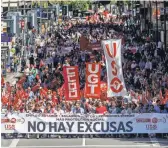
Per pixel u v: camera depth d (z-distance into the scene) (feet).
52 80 260.42
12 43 347.36
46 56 328.90
